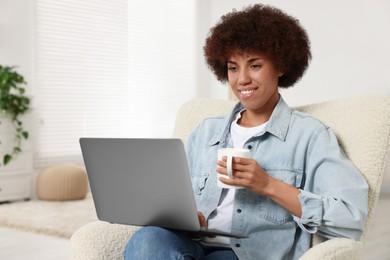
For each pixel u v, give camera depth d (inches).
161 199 50.4
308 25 265.4
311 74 265.0
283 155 56.8
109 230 54.6
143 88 265.1
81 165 228.7
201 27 297.9
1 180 190.7
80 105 229.9
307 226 51.8
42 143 214.8
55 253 123.6
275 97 60.1
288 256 55.4
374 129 55.3
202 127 65.2
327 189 52.8
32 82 210.8
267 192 51.2
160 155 48.4
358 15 251.1
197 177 61.9
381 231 150.6
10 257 120.2
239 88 57.9
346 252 46.3
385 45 244.5
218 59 60.9
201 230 50.6
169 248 49.6
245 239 55.7
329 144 55.0
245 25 56.8
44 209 175.6
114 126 246.8
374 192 53.6
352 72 253.8
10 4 203.2
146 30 266.1
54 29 220.1
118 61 248.7
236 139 60.7
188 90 292.2
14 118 194.1
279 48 56.5
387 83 244.7
